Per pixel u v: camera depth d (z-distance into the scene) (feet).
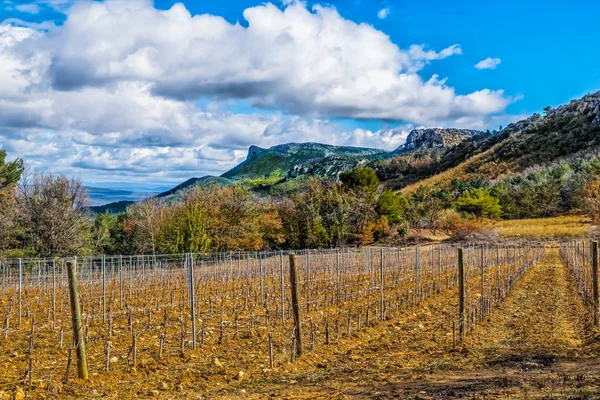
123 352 45.65
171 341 50.14
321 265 126.72
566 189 272.72
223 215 190.08
